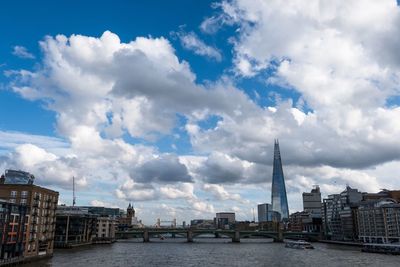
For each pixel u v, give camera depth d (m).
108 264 160.88
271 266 160.38
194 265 163.38
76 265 153.25
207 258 196.88
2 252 139.12
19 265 148.12
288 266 160.25
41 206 177.50
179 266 158.88
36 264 152.88
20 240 154.00
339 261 179.38
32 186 168.50
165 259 189.12
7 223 143.00
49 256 184.38
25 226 159.88
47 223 183.88
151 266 157.50
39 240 174.38
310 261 179.88
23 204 163.38
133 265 159.88
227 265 164.00
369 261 178.50
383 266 158.25
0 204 138.62
